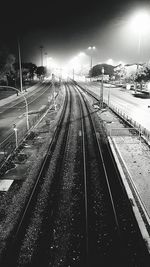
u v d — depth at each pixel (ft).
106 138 97.14
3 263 36.83
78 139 97.45
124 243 39.70
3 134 106.93
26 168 70.49
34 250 39.14
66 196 55.06
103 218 46.50
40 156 79.36
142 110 151.02
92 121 129.08
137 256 36.99
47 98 216.95
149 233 41.16
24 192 57.21
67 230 43.55
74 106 180.04
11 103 191.83
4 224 45.73
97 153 81.20
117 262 36.17
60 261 36.83
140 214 46.44
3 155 81.20
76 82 375.66
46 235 42.39
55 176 65.00
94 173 66.39
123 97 208.64
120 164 70.28
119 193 55.62
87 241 40.34
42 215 48.14
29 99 211.82
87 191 56.95
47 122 122.62
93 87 299.17
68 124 123.75
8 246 40.14
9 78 280.10
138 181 60.23
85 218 46.52
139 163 71.00
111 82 349.82
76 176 64.85
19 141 95.25
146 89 246.27
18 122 128.26
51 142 93.61
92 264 35.99
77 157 77.92
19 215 48.42
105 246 39.34
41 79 397.19
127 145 86.99
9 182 62.13
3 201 53.52
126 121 119.34
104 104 176.14
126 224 44.45
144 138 91.86
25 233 43.04
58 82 377.30
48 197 54.75
